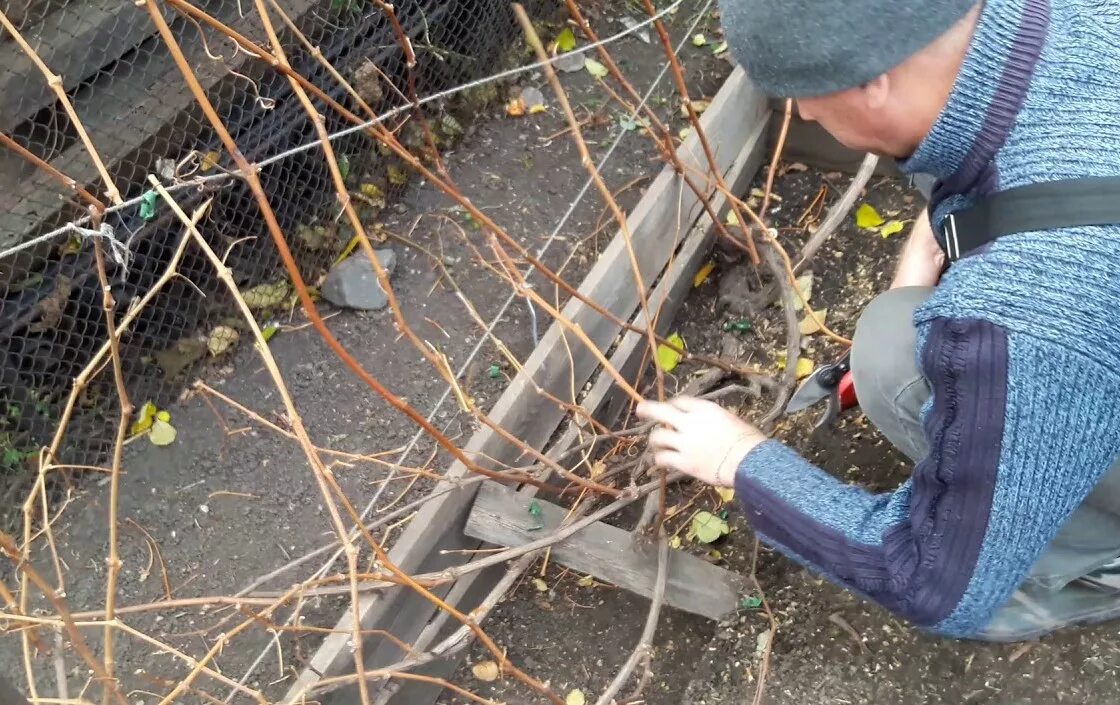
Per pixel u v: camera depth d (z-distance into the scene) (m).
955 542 0.89
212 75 1.77
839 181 2.19
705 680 1.46
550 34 2.55
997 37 0.77
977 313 0.79
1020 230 0.79
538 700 1.61
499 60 2.43
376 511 1.76
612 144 2.31
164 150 1.76
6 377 1.69
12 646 1.62
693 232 2.01
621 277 1.80
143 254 1.79
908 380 1.21
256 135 1.89
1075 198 0.76
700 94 2.40
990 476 0.83
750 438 1.15
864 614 1.45
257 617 1.21
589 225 2.18
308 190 2.03
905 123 0.83
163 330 1.90
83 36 1.62
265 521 1.78
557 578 1.73
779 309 1.97
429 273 2.11
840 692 1.38
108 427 1.86
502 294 2.08
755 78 0.85
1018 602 1.28
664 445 1.21
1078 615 1.30
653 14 1.46
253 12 1.82
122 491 1.82
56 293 1.68
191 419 1.92
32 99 1.59
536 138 2.35
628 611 1.68
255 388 1.96
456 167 2.30
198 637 1.64
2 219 1.60
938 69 0.79
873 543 0.99
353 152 2.11
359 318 2.06
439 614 1.57
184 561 1.74
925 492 0.92
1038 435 0.80
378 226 2.19
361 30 2.02
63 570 1.72
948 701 1.34
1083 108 0.77
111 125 1.69
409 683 1.52
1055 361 0.77
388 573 1.39
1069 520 1.13
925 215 1.40
